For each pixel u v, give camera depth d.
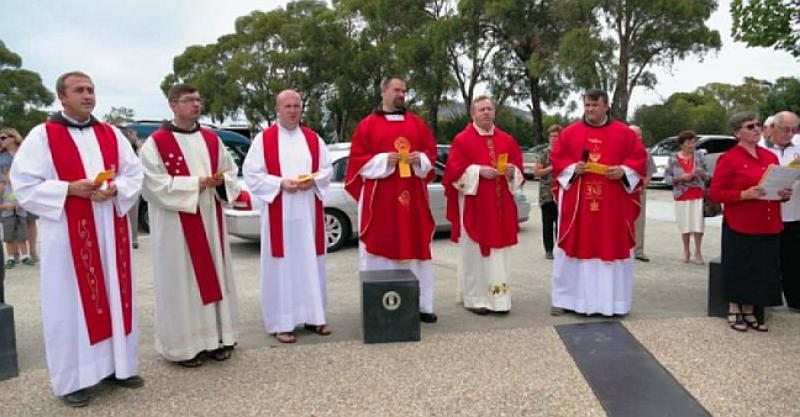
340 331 5.41
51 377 3.91
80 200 3.88
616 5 26.77
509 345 4.92
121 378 4.07
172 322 4.48
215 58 42.34
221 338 4.71
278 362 4.64
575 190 5.62
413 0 32.62
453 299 6.52
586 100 5.64
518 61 32.81
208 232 4.62
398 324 5.02
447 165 5.88
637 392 4.03
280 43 39.66
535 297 6.52
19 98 47.59
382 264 5.64
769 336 5.02
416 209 5.60
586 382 4.20
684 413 3.74
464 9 29.89
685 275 7.48
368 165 5.45
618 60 28.42
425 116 37.97
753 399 3.89
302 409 3.86
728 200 5.05
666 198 16.67
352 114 40.22
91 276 3.94
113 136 4.14
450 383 4.20
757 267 5.02
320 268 5.34
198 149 4.62
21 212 8.64
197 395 4.09
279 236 5.09
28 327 5.75
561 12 27.44
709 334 5.08
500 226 5.79
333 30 37.84
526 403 3.89
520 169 5.98
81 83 3.93
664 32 28.67
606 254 5.52
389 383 4.22
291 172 5.15
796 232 5.60
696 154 8.21
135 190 4.11
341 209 9.31
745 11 10.52
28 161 3.81
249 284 7.34
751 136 5.08
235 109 41.03
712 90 57.12
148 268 8.41
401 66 32.81
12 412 3.89
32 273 8.34
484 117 5.79
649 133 37.25
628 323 5.41
